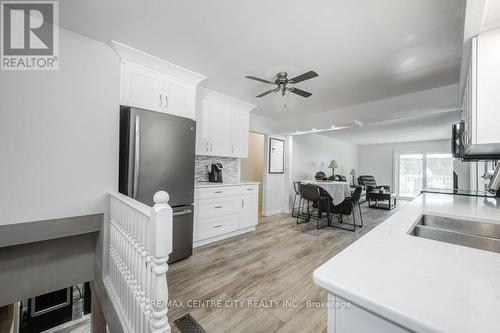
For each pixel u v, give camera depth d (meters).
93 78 1.99
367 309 0.46
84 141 1.94
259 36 1.90
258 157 6.23
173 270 2.35
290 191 5.55
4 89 1.62
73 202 1.89
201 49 2.13
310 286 2.08
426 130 5.85
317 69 2.46
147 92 2.31
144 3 1.54
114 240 1.90
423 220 1.46
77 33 1.90
